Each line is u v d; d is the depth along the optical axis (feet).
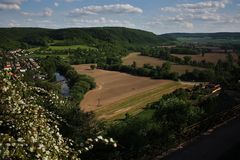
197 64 552.82
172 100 76.79
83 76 398.01
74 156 19.04
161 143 53.52
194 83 400.88
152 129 59.06
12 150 15.14
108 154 48.01
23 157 15.31
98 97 327.88
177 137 57.00
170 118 66.74
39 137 17.49
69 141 21.12
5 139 15.11
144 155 50.21
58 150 17.81
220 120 69.31
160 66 517.96
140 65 549.95
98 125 56.54
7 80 21.26
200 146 55.62
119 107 282.56
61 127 44.73
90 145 20.06
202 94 239.50
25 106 20.20
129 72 499.92
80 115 51.60
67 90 325.62
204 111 74.49
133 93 349.00
